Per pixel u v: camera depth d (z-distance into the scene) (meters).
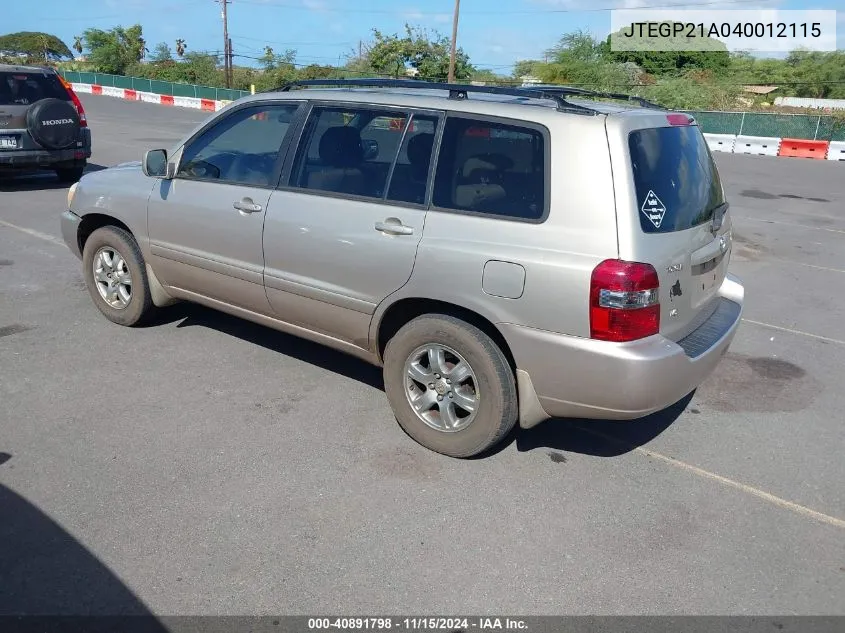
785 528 3.47
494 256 3.51
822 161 22.72
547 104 3.69
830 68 56.81
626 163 3.35
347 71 40.19
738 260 9.00
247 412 4.31
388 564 3.06
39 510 3.29
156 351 5.12
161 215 4.96
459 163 3.72
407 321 4.12
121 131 20.52
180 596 2.82
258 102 4.59
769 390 5.09
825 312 6.97
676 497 3.69
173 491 3.49
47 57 76.75
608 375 3.35
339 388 4.69
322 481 3.64
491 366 3.65
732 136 25.12
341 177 4.12
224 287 4.77
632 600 2.93
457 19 34.84
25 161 10.47
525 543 3.25
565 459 4.00
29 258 7.27
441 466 3.85
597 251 3.30
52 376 4.64
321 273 4.17
